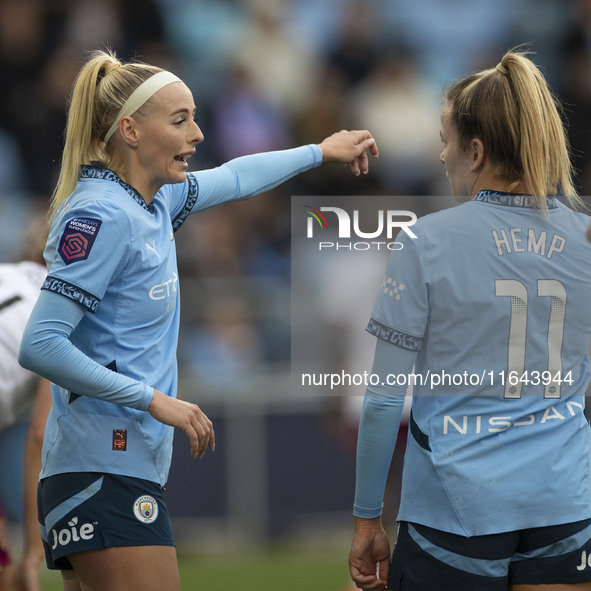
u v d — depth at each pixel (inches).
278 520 958.4
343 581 807.1
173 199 435.2
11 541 877.2
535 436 359.6
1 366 500.7
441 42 1550.2
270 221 1239.5
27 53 1322.6
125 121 394.9
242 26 1478.8
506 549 355.6
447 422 362.3
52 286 374.9
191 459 949.2
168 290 403.2
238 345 995.3
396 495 828.6
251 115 1403.8
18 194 1270.9
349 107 1423.5
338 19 1496.1
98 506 387.5
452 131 380.5
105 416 391.5
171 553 396.2
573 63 1507.1
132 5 1406.3
